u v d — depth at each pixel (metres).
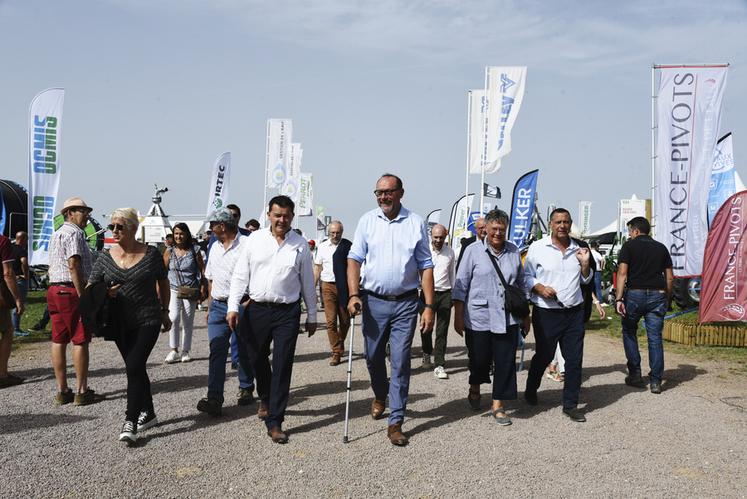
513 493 4.07
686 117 10.72
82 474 4.27
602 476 4.39
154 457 4.64
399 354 5.24
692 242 10.75
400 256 5.29
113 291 4.99
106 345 10.31
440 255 7.93
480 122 14.73
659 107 10.82
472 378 6.11
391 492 4.07
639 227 7.32
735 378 7.86
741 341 10.34
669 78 10.76
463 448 4.96
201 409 5.71
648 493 4.09
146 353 5.05
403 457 4.74
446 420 5.80
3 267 6.82
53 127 11.78
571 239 6.16
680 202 10.77
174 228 8.69
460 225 20.98
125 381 7.29
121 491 3.99
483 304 5.89
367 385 7.26
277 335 5.21
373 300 5.36
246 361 6.24
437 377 7.82
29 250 11.58
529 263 6.17
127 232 5.07
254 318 5.28
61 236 6.15
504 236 5.88
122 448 4.83
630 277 7.23
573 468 4.54
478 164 14.73
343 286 6.40
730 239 10.37
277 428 5.08
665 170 10.81
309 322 5.43
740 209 10.30
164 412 5.93
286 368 5.18
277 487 4.12
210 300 6.21
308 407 6.21
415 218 5.43
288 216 5.27
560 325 6.03
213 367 5.84
